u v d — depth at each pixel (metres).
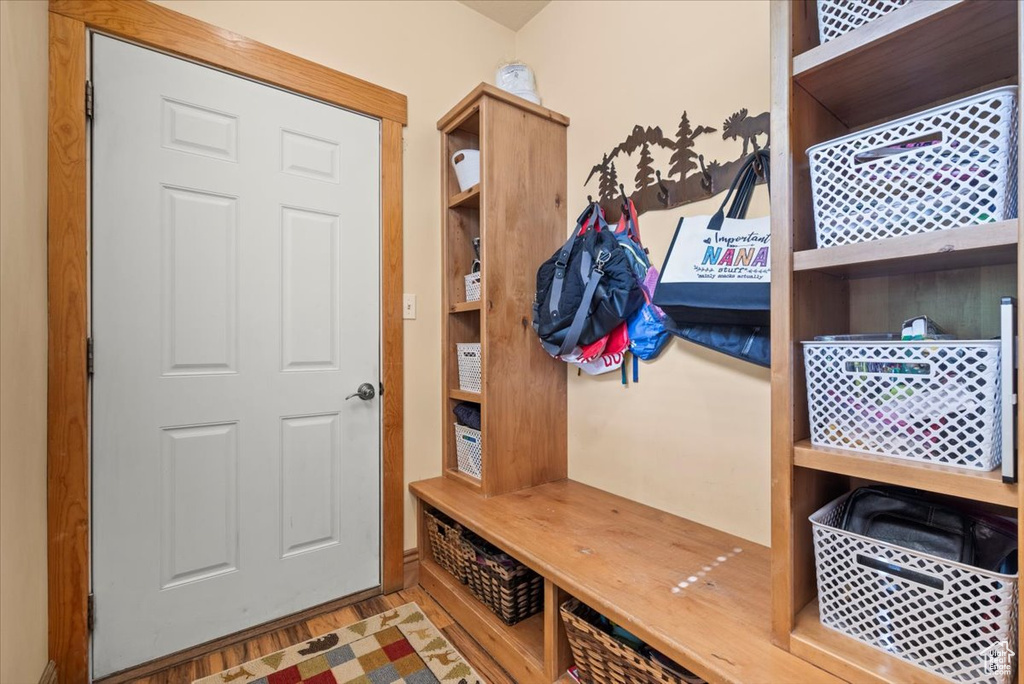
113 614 1.43
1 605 1.03
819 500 1.06
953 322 1.04
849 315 1.19
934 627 0.79
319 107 1.81
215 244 1.60
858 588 0.89
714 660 0.92
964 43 0.85
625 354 1.83
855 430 0.90
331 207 1.83
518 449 1.94
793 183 0.97
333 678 1.42
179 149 1.54
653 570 1.26
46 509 1.33
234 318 1.63
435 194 2.13
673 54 1.66
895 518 0.95
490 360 1.86
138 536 1.47
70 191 1.36
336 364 1.84
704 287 1.31
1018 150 0.69
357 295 1.89
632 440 1.81
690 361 1.61
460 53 2.20
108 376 1.43
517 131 1.94
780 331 0.97
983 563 0.86
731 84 1.49
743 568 1.27
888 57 0.90
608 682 1.20
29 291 1.21
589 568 1.27
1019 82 0.69
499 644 1.49
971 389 0.77
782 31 0.97
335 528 1.83
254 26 1.68
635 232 1.77
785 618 0.94
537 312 1.84
